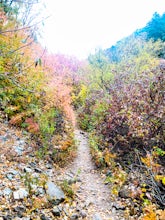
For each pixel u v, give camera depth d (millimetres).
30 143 7074
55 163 7219
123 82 11609
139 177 6105
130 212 5008
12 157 5820
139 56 19344
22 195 4305
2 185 4430
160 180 5285
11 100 8008
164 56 22562
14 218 3760
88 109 15461
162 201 4941
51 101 9594
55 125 8938
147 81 8391
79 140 10984
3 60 5918
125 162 7492
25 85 7688
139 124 6938
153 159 6000
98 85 17016
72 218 4449
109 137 8867
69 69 20438
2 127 7156
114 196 5789
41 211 4207
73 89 17422
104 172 7379
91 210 5043
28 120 7910
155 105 7180
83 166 8047
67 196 5188
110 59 25094
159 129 6750
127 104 8320
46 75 11281
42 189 4844
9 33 7609
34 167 5984
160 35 31594
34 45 11859
